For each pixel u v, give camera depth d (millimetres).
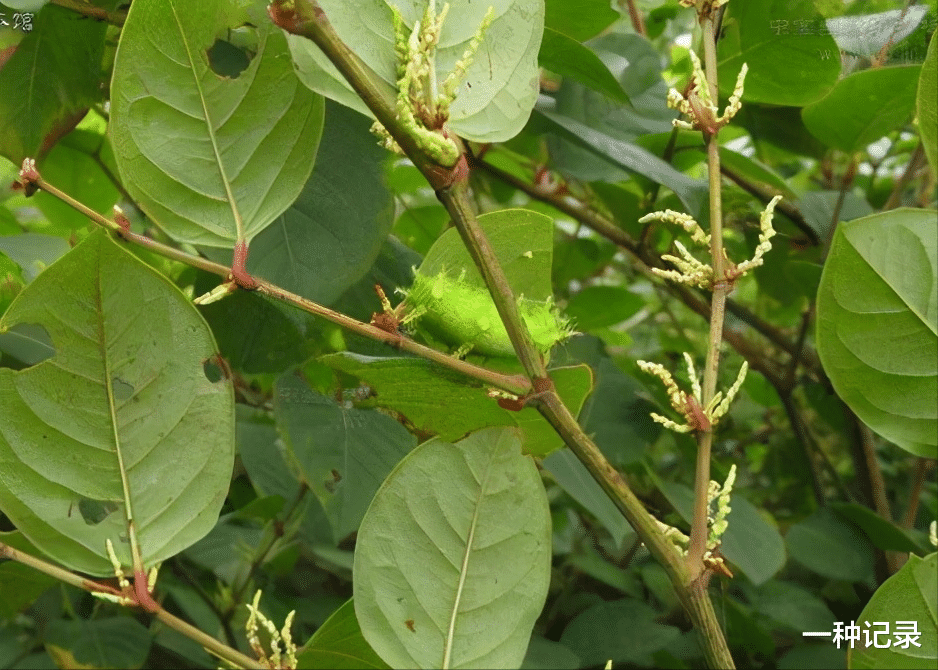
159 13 763
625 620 1160
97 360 741
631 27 1406
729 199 1062
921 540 1125
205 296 761
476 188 1267
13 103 921
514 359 788
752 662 1203
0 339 892
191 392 750
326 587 1398
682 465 1363
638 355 1543
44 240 918
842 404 1242
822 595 1286
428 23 711
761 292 1311
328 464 904
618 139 1058
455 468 746
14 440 737
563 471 1016
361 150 910
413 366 776
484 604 736
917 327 807
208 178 775
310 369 910
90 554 741
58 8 914
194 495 748
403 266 956
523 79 762
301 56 746
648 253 1188
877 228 806
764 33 957
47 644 1112
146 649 1132
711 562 737
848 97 997
